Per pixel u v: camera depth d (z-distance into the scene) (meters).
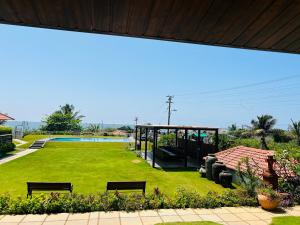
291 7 2.28
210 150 20.84
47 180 13.94
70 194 9.36
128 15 2.50
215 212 9.05
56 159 21.23
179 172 17.34
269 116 44.62
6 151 24.66
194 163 21.42
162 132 42.59
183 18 2.54
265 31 2.73
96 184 13.23
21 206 8.39
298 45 3.02
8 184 12.97
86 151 26.81
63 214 8.36
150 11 2.42
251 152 15.70
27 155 23.09
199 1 2.24
